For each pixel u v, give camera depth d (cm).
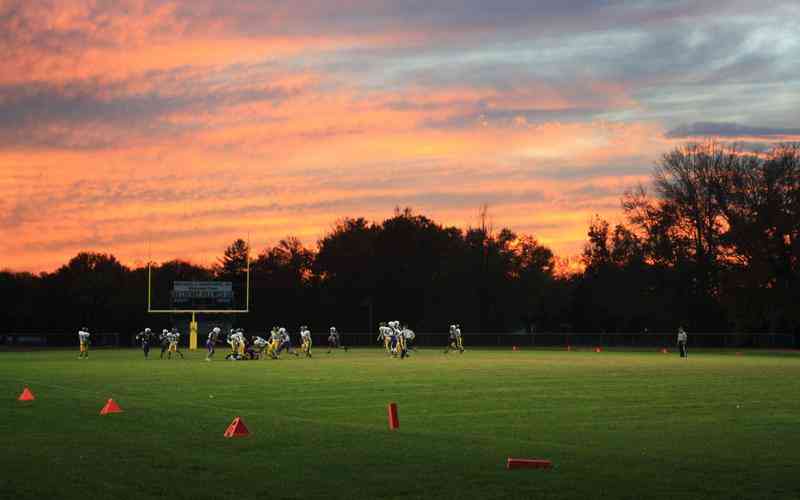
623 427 1864
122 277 12362
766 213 8175
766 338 8281
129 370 4044
